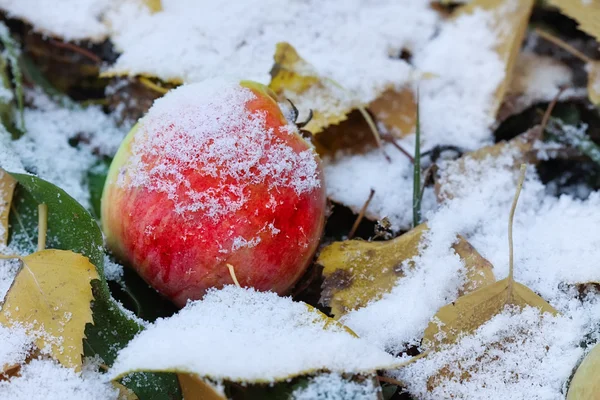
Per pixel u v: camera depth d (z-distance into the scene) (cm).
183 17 50
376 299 44
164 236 43
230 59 49
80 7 50
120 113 50
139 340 41
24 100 50
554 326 43
